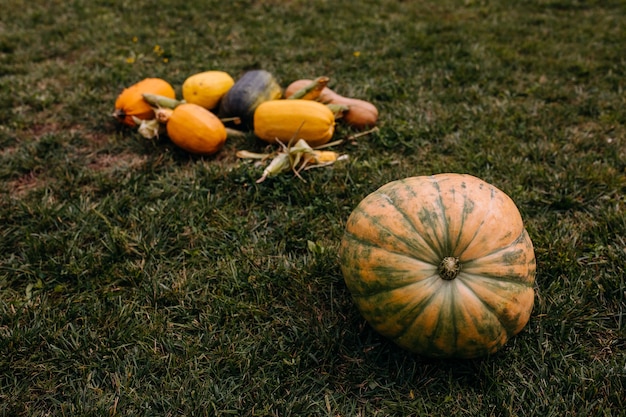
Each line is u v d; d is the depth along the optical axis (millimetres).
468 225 1134
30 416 1192
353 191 1702
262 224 1612
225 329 1336
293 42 2891
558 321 1318
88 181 1782
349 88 2297
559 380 1228
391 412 1205
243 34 3010
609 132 1987
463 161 1855
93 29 3029
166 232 1562
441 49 2758
